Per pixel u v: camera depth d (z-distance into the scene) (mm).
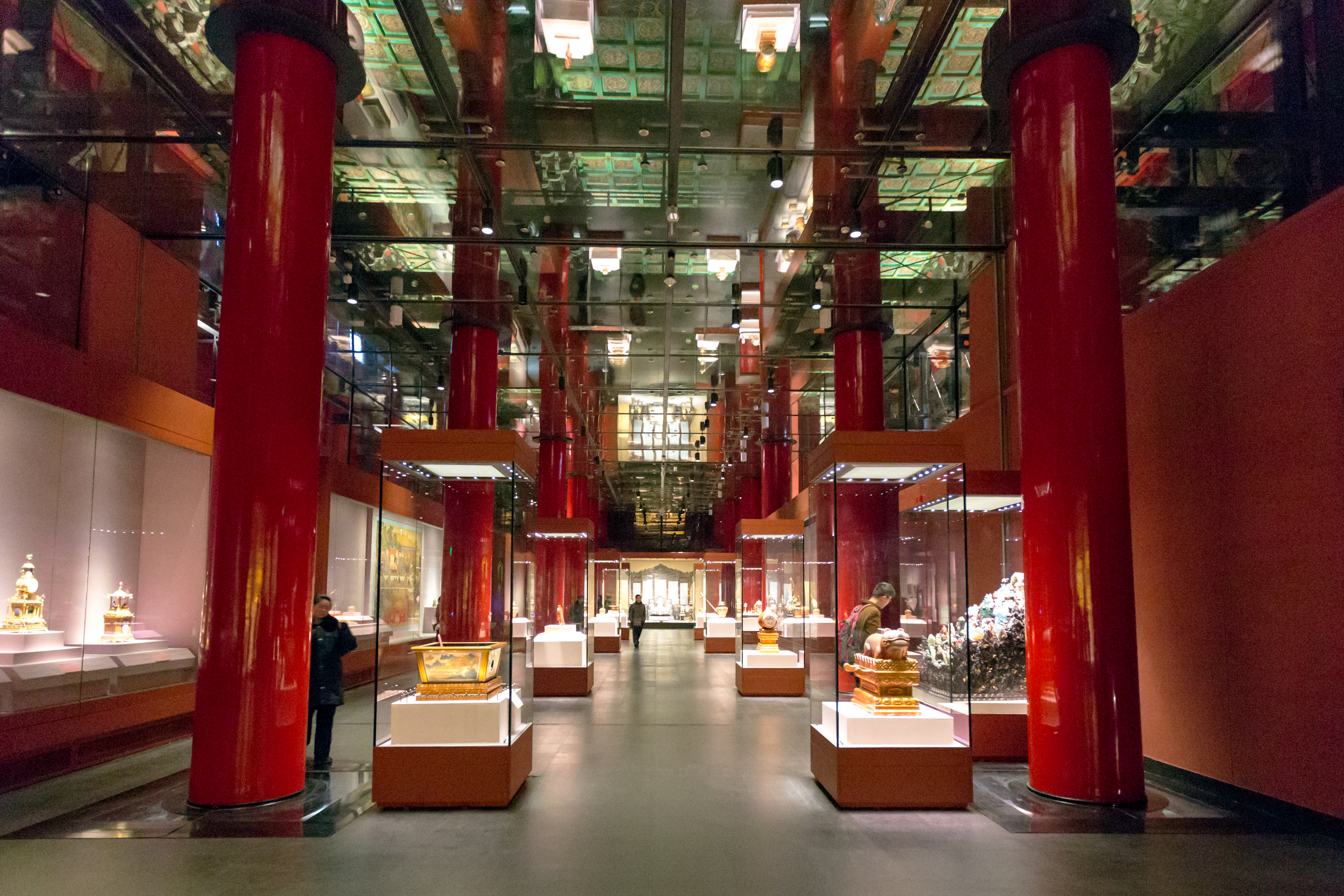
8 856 4926
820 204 10086
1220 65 7266
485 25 7047
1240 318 6473
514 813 5891
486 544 7879
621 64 7598
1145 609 7723
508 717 6145
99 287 8867
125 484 8805
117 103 7941
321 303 6750
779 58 7535
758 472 28562
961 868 4691
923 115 8352
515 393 18516
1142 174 8352
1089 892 4316
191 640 9469
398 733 6090
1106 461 6328
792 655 12852
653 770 7383
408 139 8727
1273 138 6758
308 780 6953
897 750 6031
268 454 6340
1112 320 6461
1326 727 5500
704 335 14922
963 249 11094
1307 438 5738
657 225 10547
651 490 34281
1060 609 6336
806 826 5566
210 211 9531
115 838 5293
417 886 4402
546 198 9953
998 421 11375
